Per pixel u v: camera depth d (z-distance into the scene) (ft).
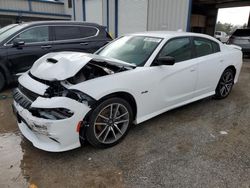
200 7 54.75
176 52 12.23
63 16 63.21
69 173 8.39
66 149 8.77
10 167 8.70
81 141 9.32
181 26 32.58
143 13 37.24
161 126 11.95
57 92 8.93
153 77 10.81
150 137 10.85
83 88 8.80
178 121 12.55
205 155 9.49
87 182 7.97
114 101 9.54
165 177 8.20
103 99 9.23
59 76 9.00
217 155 9.50
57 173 8.39
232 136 11.05
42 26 18.97
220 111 14.02
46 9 61.72
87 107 8.75
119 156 9.39
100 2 44.42
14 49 17.61
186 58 12.71
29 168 8.65
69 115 8.46
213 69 14.17
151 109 11.23
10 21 57.52
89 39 21.06
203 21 53.67
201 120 12.74
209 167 8.73
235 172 8.46
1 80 17.53
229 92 16.62
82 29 20.89
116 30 42.60
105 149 9.85
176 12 32.76
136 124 11.06
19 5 57.98
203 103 15.34
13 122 12.51
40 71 9.78
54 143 8.79
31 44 18.33
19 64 17.99
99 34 21.74
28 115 8.73
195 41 13.41
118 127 10.26
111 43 13.93
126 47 12.66
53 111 8.41
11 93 17.43
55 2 62.49
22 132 9.95
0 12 55.36
